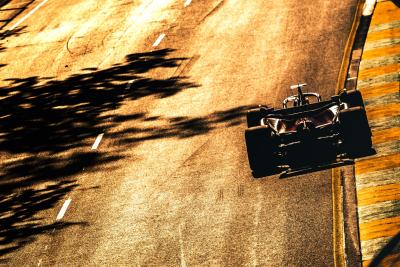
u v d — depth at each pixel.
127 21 101.50
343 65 72.50
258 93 71.12
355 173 52.38
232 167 58.12
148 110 73.69
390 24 79.88
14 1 126.19
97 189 60.53
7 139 75.19
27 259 52.62
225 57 82.19
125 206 56.72
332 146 55.84
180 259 48.00
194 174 58.78
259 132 54.62
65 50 96.69
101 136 70.50
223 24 92.31
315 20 86.31
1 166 69.31
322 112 55.06
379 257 43.19
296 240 46.81
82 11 110.62
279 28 86.62
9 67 95.56
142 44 92.19
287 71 74.50
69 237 54.22
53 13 113.31
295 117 54.69
